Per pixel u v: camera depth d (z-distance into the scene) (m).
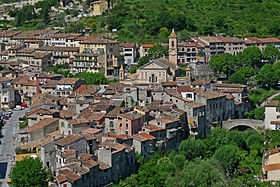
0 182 195.38
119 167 199.38
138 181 196.50
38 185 185.88
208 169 196.88
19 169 187.62
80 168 184.25
